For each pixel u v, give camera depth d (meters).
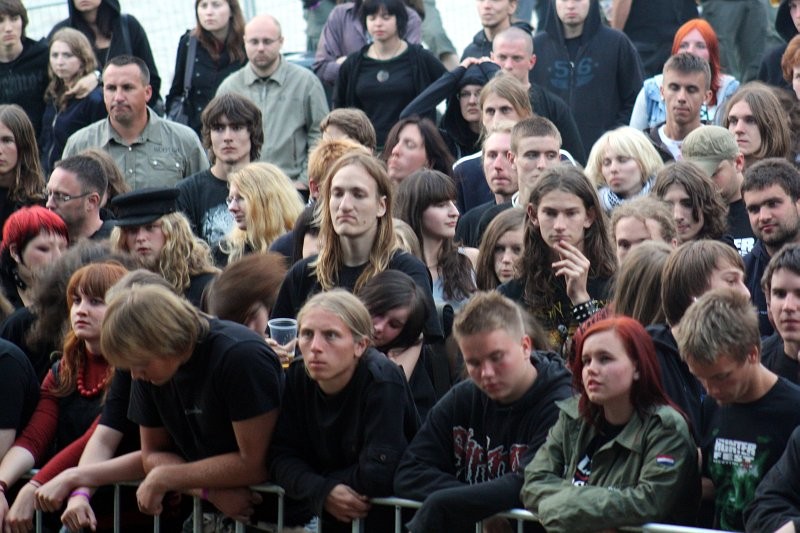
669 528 12.52
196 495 15.02
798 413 12.91
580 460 13.05
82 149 25.11
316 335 13.77
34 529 15.88
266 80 26.92
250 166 20.62
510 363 13.37
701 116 24.36
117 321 13.85
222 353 14.19
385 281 15.64
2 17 27.92
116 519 15.45
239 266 16.23
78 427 16.19
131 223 18.19
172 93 28.73
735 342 12.72
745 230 19.72
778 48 25.89
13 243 19.08
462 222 20.98
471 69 25.28
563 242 16.36
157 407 14.75
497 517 13.50
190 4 33.50
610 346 12.76
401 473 13.75
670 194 18.30
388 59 26.67
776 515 12.29
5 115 23.20
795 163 21.56
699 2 29.70
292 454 14.34
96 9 29.77
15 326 17.48
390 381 13.91
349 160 16.59
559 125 25.02
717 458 13.18
